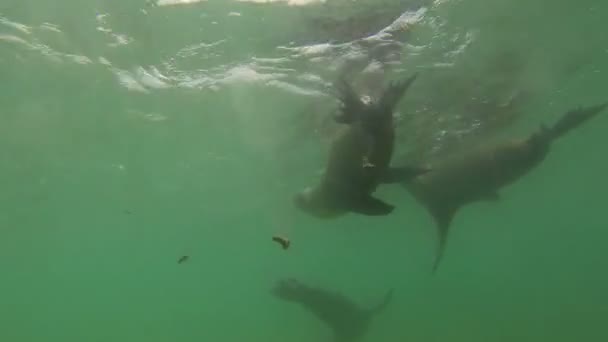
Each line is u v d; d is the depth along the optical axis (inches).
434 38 337.4
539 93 486.3
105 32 324.2
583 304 1327.5
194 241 1471.5
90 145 574.9
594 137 757.3
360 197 168.6
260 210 1013.2
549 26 348.2
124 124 510.6
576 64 427.8
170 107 466.9
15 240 1148.5
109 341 1206.3
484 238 2043.6
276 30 319.0
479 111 487.8
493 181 329.4
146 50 349.4
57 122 492.7
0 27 318.0
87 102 446.0
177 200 901.2
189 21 310.5
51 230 1089.4
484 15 319.6
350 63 358.9
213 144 589.9
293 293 502.0
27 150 570.6
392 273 3597.4
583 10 329.7
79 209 911.7
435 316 1320.1
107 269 2226.9
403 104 449.7
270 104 457.1
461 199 334.6
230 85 414.3
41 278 2269.9
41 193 770.8
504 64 398.0
